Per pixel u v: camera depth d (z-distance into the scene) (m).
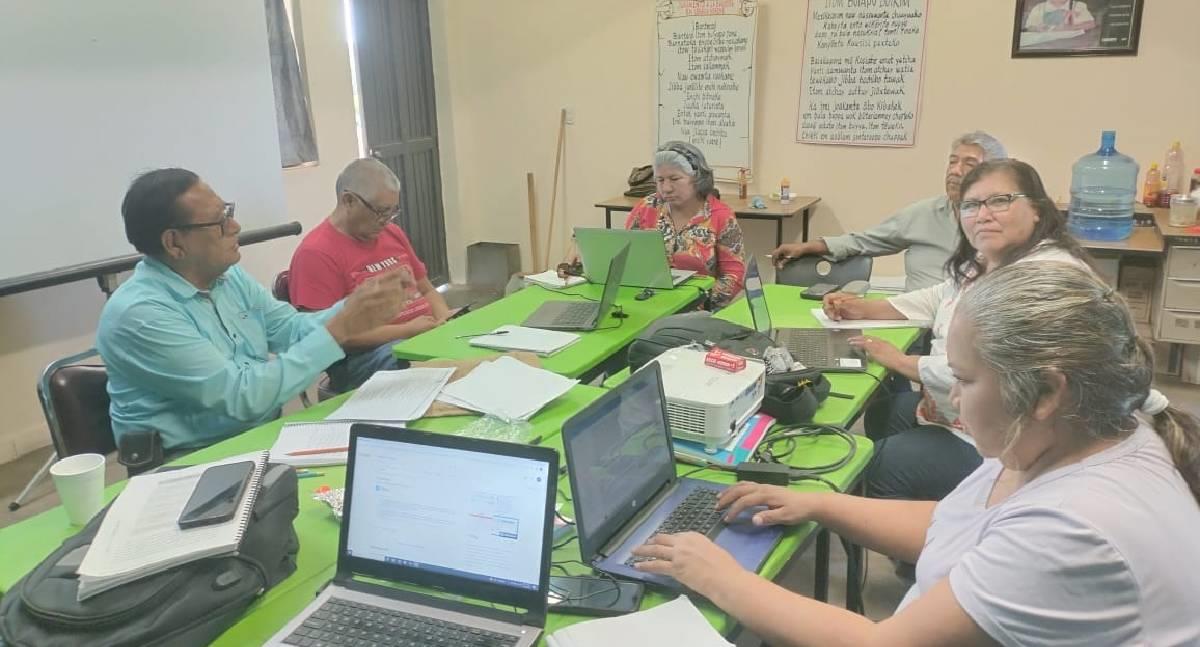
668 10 4.96
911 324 2.66
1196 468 1.01
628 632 1.21
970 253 2.35
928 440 2.29
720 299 3.35
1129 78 4.06
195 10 3.61
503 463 1.25
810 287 3.17
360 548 1.31
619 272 2.71
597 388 2.20
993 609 0.96
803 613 1.16
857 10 4.49
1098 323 0.94
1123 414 0.97
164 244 2.11
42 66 3.12
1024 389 0.96
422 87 5.62
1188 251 3.52
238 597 1.28
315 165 4.67
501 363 2.27
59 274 3.24
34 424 3.58
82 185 3.29
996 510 1.08
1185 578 0.92
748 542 1.44
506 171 5.80
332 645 1.19
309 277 2.96
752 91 4.83
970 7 4.27
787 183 4.79
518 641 1.18
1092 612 0.92
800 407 1.93
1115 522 0.91
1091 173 4.21
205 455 1.87
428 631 1.21
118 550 1.23
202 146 3.69
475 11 5.57
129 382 2.12
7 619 1.15
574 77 5.40
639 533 1.47
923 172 4.59
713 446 1.77
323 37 4.62
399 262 3.18
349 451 1.33
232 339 2.31
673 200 3.42
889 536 1.42
